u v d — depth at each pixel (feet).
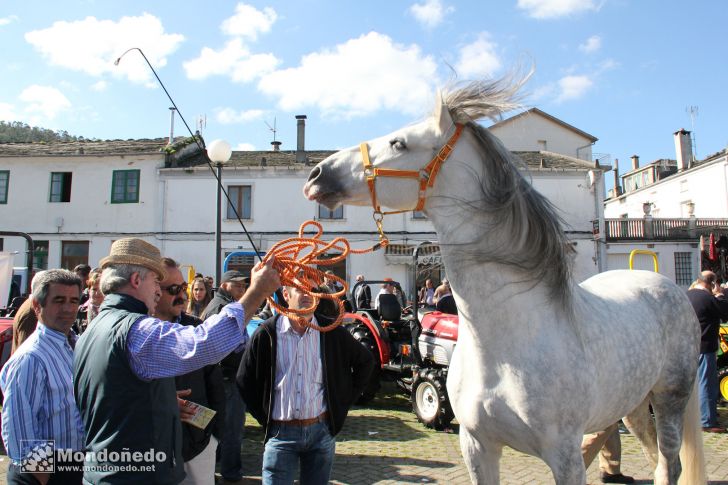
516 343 6.70
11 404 7.33
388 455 16.92
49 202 71.51
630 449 17.01
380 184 6.97
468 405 7.16
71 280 8.20
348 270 67.92
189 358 5.53
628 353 7.88
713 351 19.40
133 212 70.44
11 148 75.05
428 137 6.99
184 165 72.08
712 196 96.37
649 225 72.90
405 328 24.95
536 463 15.46
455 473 15.12
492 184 6.85
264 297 6.18
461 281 6.91
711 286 20.01
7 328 18.86
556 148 105.70
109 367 5.71
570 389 6.66
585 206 71.05
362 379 9.50
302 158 75.31
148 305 6.54
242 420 14.56
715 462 15.61
